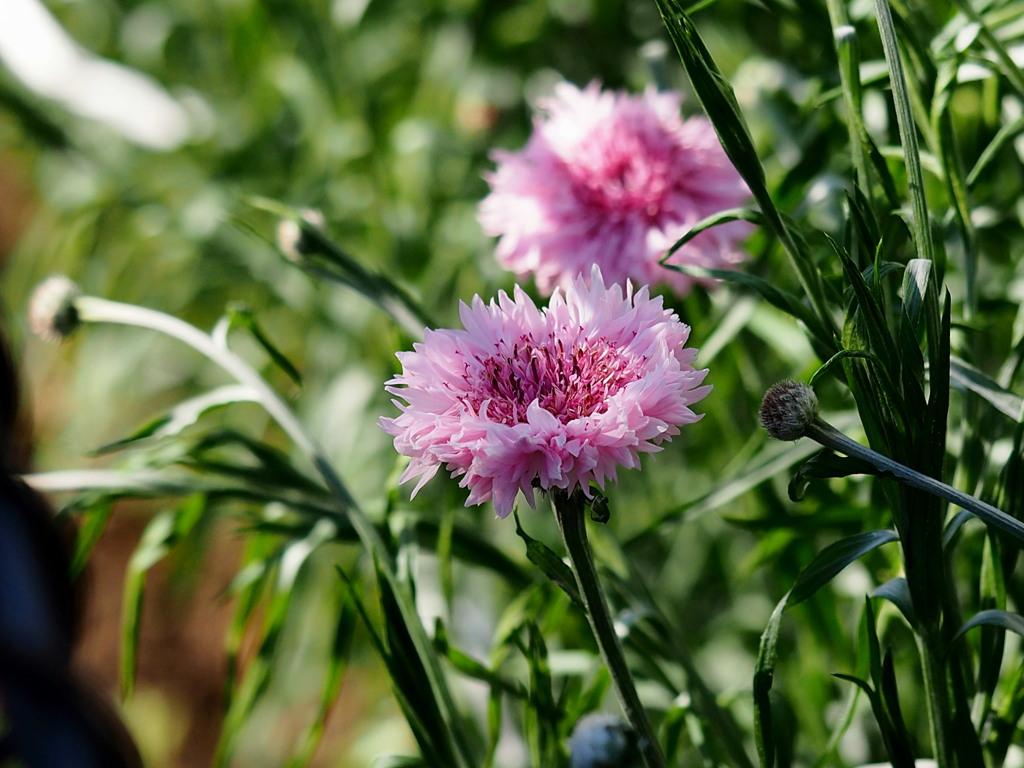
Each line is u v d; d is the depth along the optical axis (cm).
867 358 42
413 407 42
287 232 52
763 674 42
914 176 43
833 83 54
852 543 43
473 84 89
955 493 41
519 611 52
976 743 44
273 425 99
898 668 58
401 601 47
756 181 44
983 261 59
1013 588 51
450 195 85
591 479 41
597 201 51
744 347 58
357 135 90
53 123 101
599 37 80
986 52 50
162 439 54
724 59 74
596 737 47
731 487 52
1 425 40
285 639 98
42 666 37
